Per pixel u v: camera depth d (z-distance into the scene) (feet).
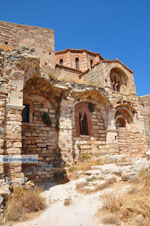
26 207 27.86
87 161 57.21
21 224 23.29
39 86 53.16
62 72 85.51
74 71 90.02
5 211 26.02
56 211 27.91
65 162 51.98
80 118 63.16
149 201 22.97
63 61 109.40
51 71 69.72
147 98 103.04
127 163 52.03
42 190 37.88
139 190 28.17
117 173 42.09
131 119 77.92
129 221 21.25
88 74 81.25
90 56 113.50
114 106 70.74
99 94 65.87
